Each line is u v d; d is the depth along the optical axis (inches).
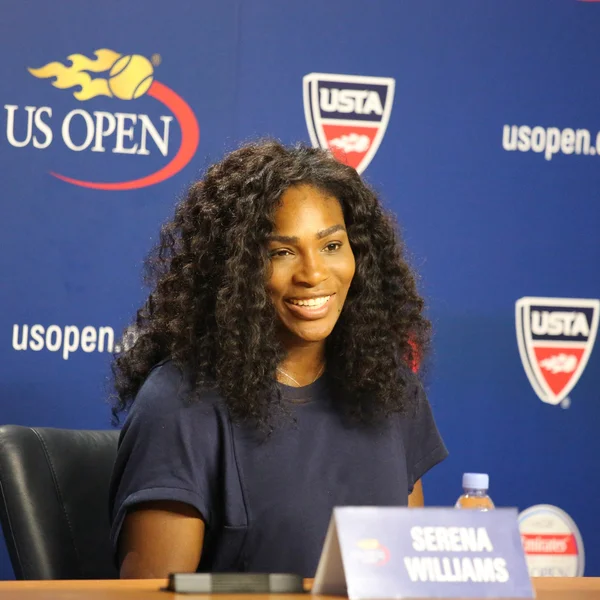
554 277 409.1
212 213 247.8
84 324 378.9
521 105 406.3
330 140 393.4
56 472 264.4
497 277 404.8
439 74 400.2
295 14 390.6
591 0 411.2
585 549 410.3
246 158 253.9
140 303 381.4
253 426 236.7
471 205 403.2
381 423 252.8
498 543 155.4
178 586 159.6
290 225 239.9
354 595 147.3
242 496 231.9
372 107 395.5
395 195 397.1
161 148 382.9
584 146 410.9
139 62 381.4
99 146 379.6
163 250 265.0
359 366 250.2
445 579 151.1
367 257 255.6
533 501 407.5
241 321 237.8
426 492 398.9
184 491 224.2
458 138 401.7
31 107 374.9
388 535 151.9
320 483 238.5
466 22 402.0
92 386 379.6
